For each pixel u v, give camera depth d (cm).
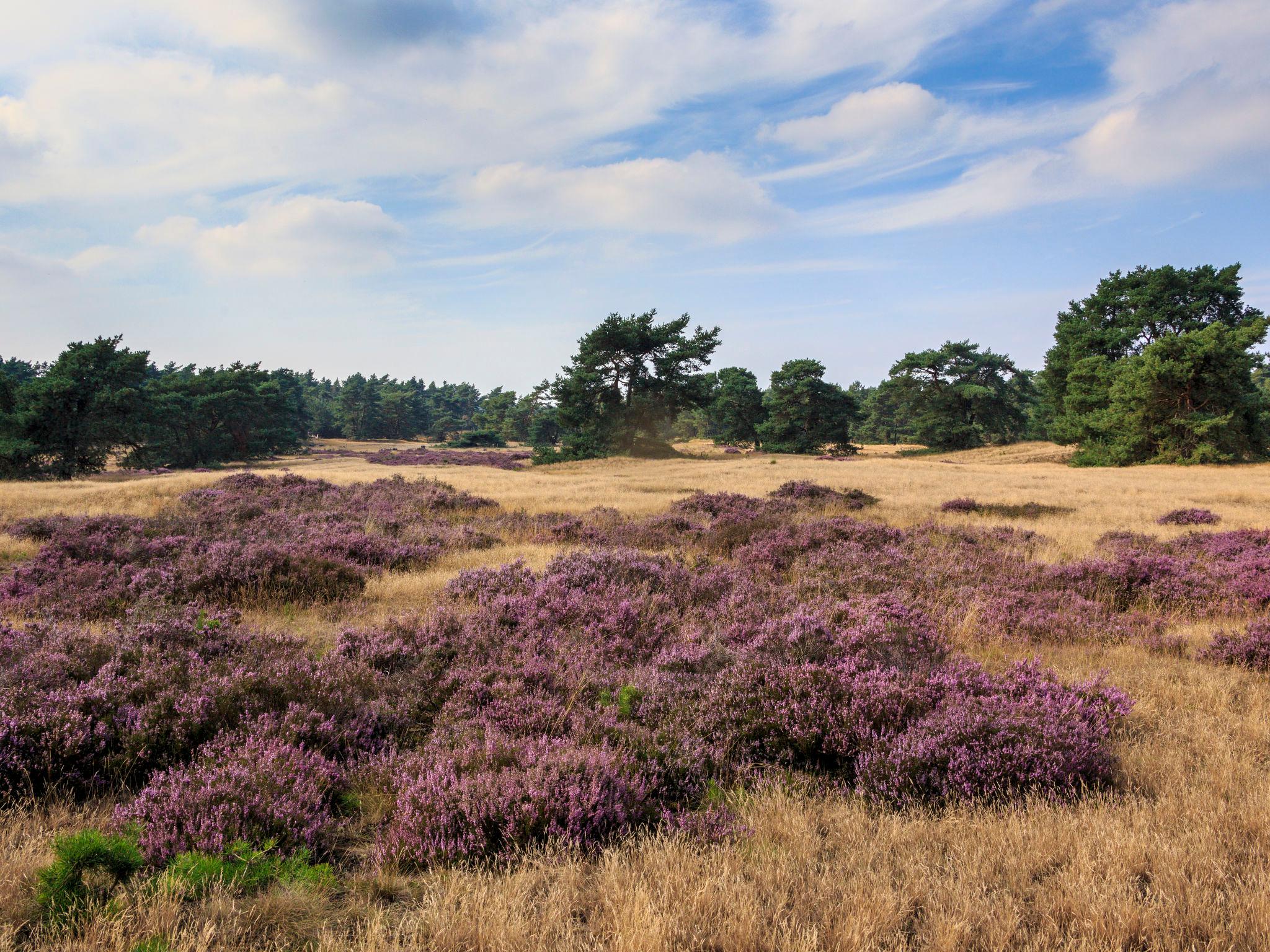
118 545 1150
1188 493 2694
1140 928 269
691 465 5666
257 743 414
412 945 258
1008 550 1285
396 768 415
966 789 396
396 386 19362
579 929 276
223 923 270
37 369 13275
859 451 9875
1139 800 391
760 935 265
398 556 1172
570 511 1958
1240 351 5056
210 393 7875
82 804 371
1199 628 793
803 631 641
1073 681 584
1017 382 10944
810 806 393
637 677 577
